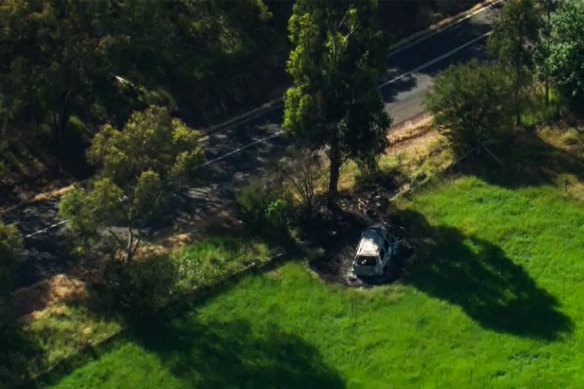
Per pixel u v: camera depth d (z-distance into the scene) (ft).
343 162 182.50
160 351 156.15
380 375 151.12
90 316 161.58
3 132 190.70
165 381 151.33
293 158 182.19
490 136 196.54
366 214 183.52
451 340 156.25
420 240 177.17
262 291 167.32
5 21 179.32
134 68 200.75
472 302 162.81
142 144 158.71
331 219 182.09
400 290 166.50
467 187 188.96
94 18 186.39
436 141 201.57
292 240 177.47
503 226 178.70
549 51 197.16
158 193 162.30
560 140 200.44
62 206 156.66
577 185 188.03
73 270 172.55
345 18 173.78
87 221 155.84
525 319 159.02
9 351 155.02
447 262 171.53
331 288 167.73
